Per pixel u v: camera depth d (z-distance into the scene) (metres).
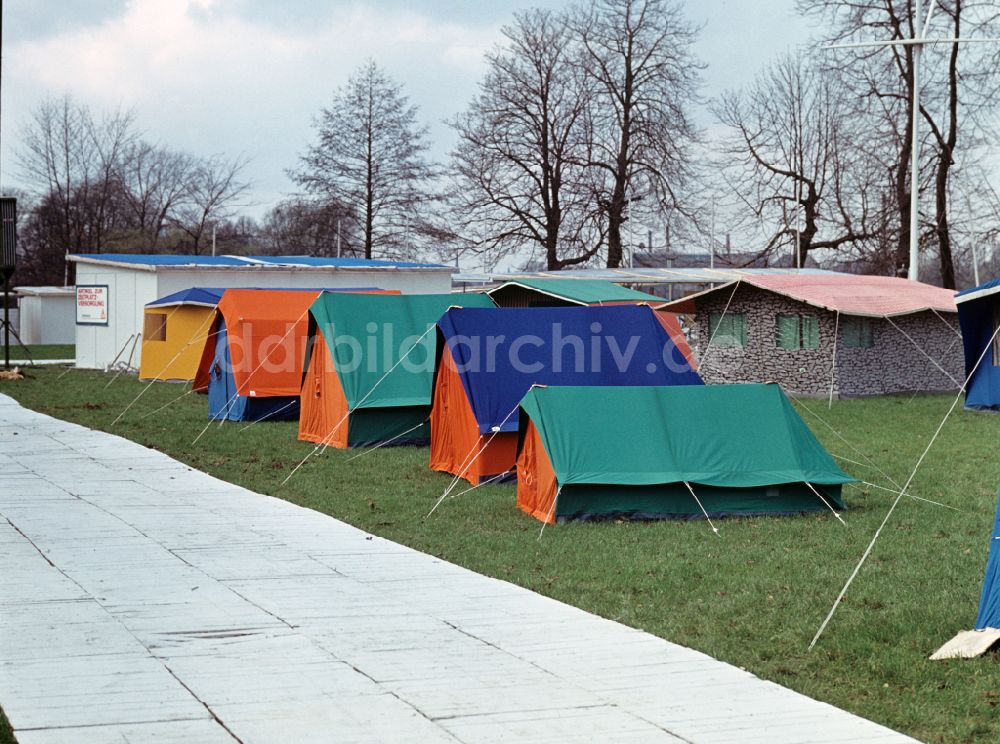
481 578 10.68
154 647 8.27
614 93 57.00
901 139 48.72
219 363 25.75
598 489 13.57
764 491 13.98
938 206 48.03
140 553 11.64
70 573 10.68
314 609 9.45
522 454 14.56
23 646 8.27
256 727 6.60
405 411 21.02
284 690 7.30
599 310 18.48
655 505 13.70
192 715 6.79
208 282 38.59
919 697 7.38
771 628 8.99
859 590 10.20
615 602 9.84
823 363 30.86
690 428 14.20
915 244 36.16
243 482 16.64
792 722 6.78
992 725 6.88
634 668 7.88
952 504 14.69
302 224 71.12
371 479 17.11
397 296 22.41
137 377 37.22
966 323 25.67
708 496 13.83
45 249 79.56
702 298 33.97
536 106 58.25
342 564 11.23
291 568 11.03
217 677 7.57
